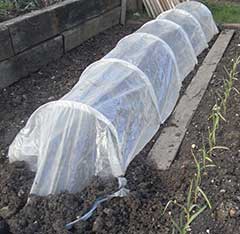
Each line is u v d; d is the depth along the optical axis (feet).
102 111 8.39
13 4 13.85
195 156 8.97
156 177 8.51
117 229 7.20
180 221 7.00
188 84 12.39
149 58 11.08
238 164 8.53
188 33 14.03
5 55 11.77
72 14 14.33
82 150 8.13
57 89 12.14
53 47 13.67
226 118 10.35
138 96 9.57
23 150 8.68
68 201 7.53
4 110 11.09
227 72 12.89
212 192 7.82
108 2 16.44
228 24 16.80
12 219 7.40
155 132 9.99
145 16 18.35
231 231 7.03
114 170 8.17
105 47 15.16
